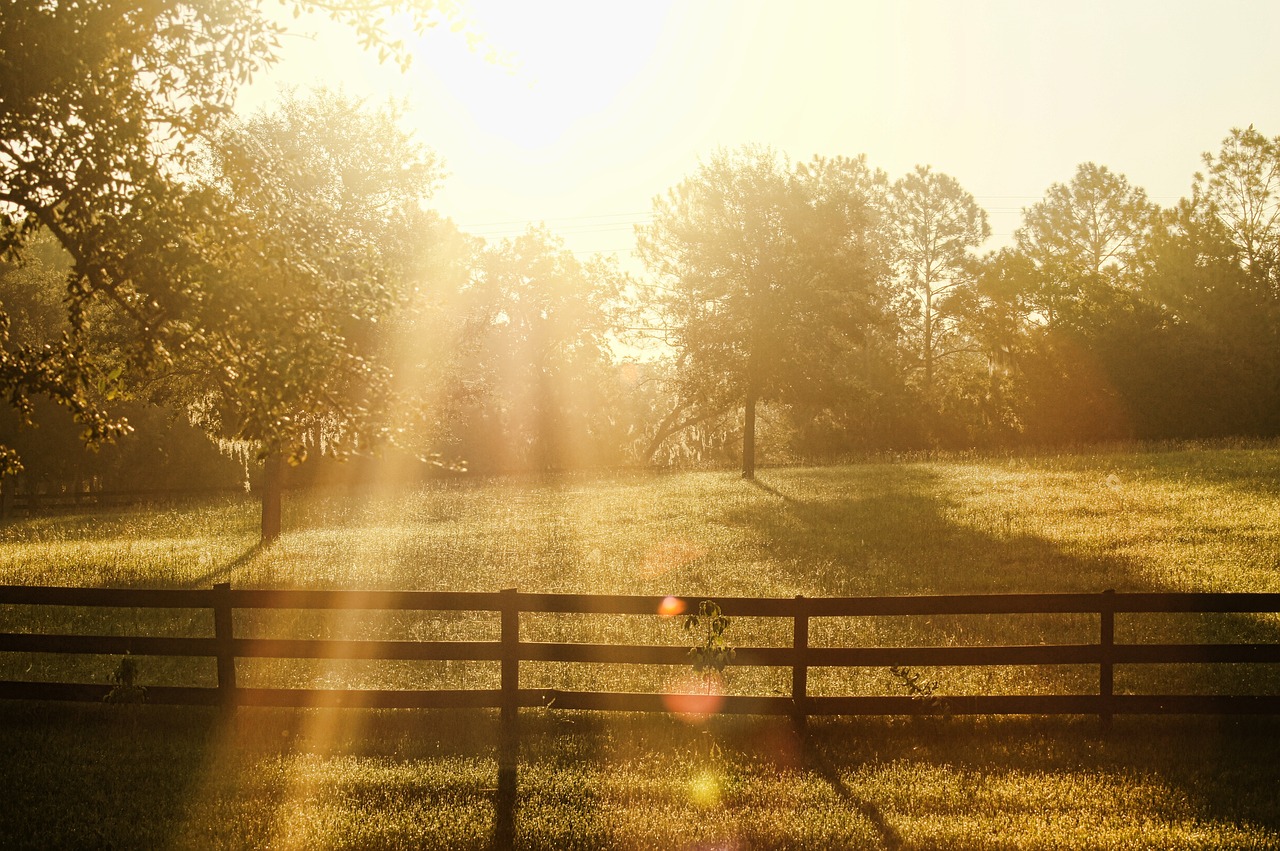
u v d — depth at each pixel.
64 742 9.34
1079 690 10.98
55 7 7.43
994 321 59.47
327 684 11.60
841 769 8.71
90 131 7.51
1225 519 22.22
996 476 34.56
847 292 45.41
